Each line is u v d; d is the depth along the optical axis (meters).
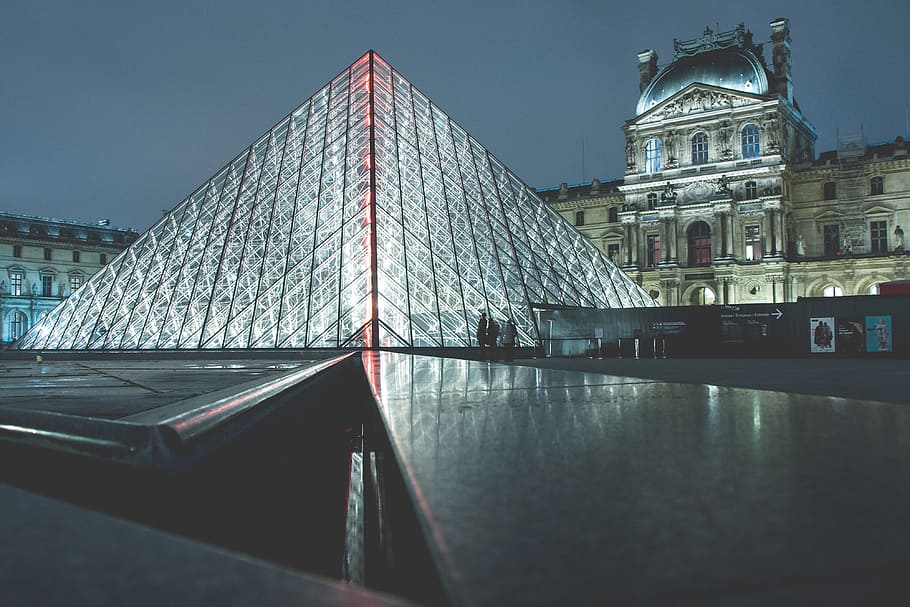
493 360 40.84
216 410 4.73
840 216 108.81
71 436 3.84
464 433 3.93
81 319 55.59
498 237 52.50
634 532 1.90
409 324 43.47
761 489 2.38
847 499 2.23
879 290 56.28
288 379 8.76
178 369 26.47
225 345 45.66
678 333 46.91
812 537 1.84
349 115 56.72
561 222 62.22
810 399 6.02
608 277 61.84
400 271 45.31
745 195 109.31
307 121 60.16
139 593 1.24
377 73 59.72
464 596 1.43
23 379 19.39
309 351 42.22
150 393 13.84
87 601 1.18
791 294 108.38
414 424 4.42
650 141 116.69
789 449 3.21
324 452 12.84
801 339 45.06
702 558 1.69
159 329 50.16
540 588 1.49
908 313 43.16
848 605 1.43
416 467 2.84
